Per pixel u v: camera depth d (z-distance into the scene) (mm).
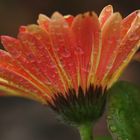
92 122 445
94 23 409
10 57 434
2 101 1597
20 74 438
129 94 471
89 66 431
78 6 1937
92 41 417
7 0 1919
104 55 426
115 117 466
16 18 1908
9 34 1885
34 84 441
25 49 421
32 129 1522
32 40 416
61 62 426
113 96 470
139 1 1847
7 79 438
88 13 407
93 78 438
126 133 463
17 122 1551
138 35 424
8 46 421
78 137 1481
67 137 1487
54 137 1494
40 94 446
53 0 1949
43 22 424
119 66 433
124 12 1864
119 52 427
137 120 466
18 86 442
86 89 441
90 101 442
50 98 447
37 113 1552
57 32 410
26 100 1592
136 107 469
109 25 417
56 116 450
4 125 1551
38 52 422
